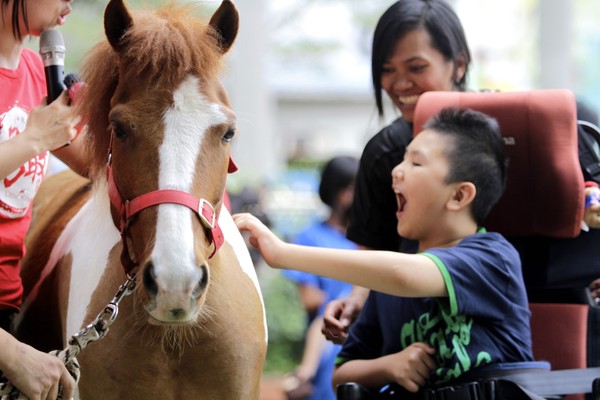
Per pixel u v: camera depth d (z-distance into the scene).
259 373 3.49
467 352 3.47
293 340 10.12
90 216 3.65
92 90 3.26
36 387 3.02
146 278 2.86
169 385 3.31
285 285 10.20
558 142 3.91
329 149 29.52
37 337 3.87
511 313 3.53
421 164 3.69
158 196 2.94
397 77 4.45
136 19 3.25
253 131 15.18
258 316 3.51
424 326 3.58
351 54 29.83
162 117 3.01
